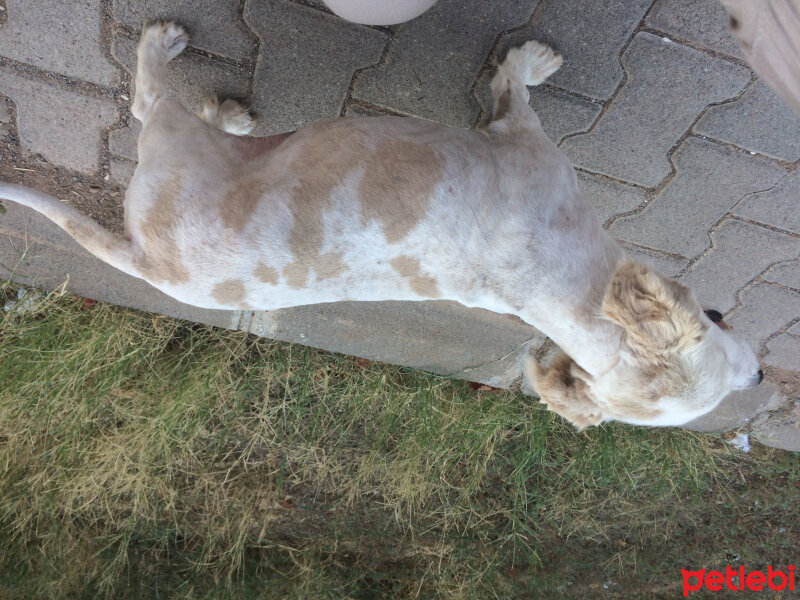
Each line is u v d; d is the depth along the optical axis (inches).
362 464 123.6
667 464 129.5
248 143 74.9
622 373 71.1
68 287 105.0
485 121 90.5
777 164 95.1
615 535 140.3
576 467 129.0
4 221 98.7
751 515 139.7
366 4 63.4
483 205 71.8
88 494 119.6
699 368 68.0
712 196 99.7
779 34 44.0
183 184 68.6
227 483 126.0
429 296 76.5
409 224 69.9
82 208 98.7
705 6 80.2
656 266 110.5
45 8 78.9
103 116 89.4
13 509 113.2
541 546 137.2
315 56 84.0
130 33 81.5
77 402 110.1
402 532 134.5
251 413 119.5
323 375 117.8
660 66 85.7
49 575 118.5
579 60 85.4
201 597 126.2
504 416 122.0
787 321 116.6
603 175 98.0
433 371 119.9
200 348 113.9
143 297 107.0
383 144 70.1
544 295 74.6
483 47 83.9
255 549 135.1
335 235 69.0
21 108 88.1
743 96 88.2
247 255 68.1
